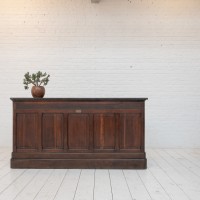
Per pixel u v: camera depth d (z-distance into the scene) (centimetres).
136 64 558
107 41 557
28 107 400
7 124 559
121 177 359
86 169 397
